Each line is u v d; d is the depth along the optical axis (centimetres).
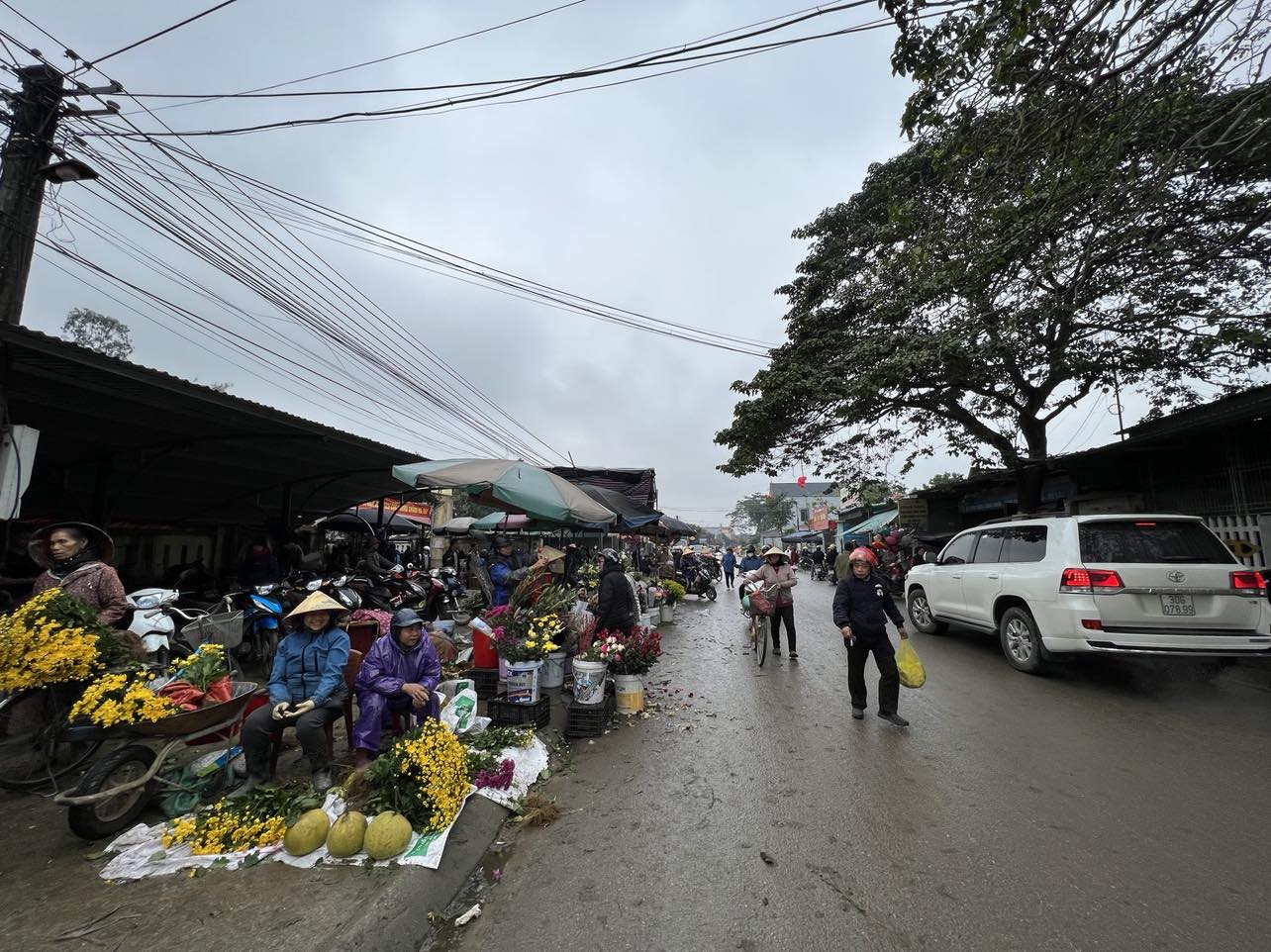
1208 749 474
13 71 593
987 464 1403
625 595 676
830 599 1762
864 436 1512
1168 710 579
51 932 253
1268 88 484
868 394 1106
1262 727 526
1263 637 602
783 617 865
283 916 262
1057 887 295
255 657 753
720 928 270
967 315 1033
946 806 382
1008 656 747
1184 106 556
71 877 296
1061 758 458
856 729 536
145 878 294
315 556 937
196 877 293
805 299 1434
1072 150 551
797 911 280
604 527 1227
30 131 595
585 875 317
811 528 5238
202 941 247
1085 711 577
